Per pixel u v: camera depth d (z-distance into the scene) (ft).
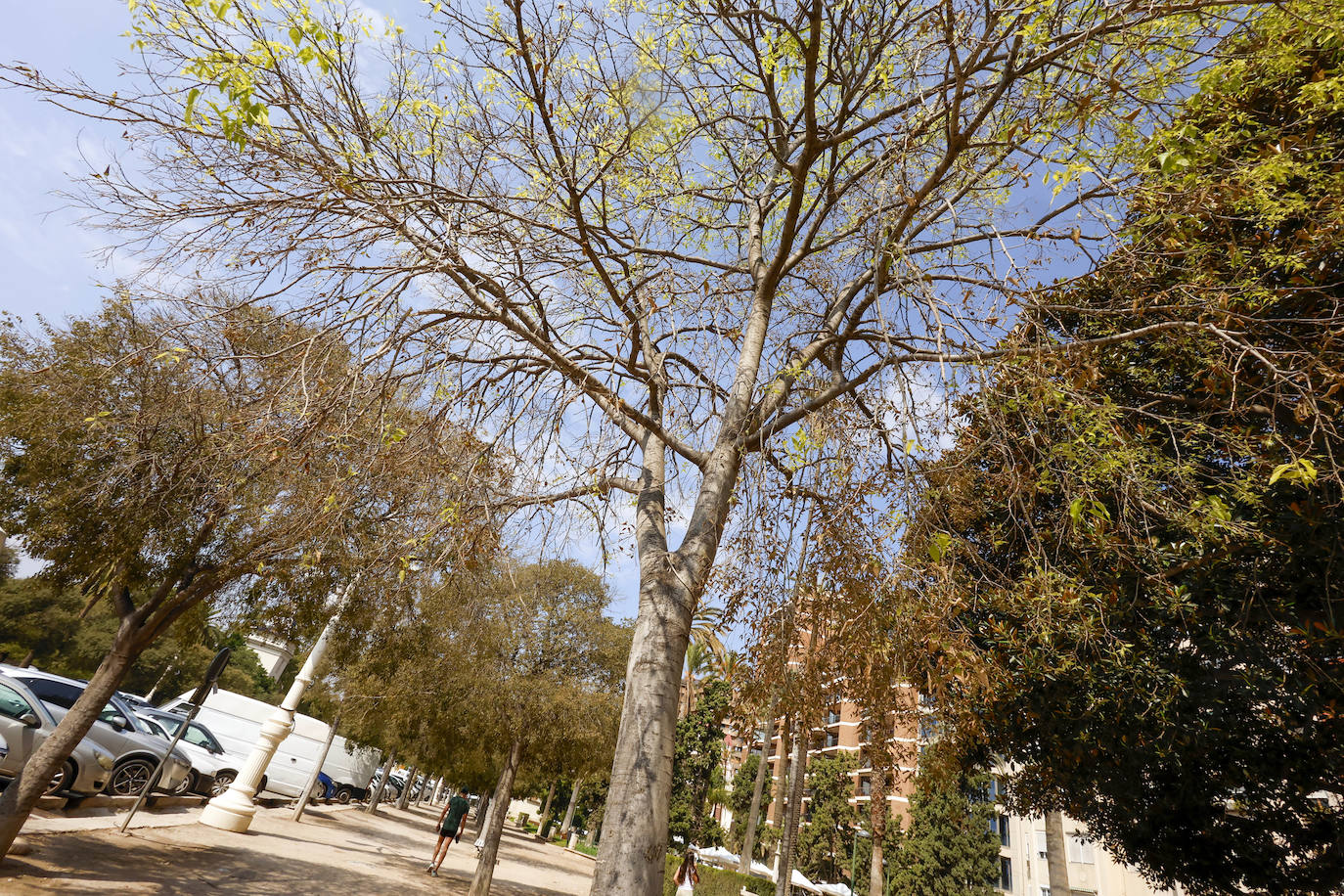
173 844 35.09
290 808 68.64
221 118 13.58
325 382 15.93
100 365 21.83
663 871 15.38
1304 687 20.33
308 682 49.06
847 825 119.14
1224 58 16.39
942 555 13.38
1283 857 24.00
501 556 19.54
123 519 23.40
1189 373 21.43
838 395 22.00
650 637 17.70
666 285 19.69
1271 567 20.81
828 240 27.14
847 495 16.42
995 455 17.60
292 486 17.63
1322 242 16.24
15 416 22.77
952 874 95.91
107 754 36.78
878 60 21.36
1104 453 15.89
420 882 45.98
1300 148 16.83
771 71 20.36
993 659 15.24
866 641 15.01
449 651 46.37
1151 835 27.20
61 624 106.01
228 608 30.01
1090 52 17.04
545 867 82.74
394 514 18.28
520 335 18.78
